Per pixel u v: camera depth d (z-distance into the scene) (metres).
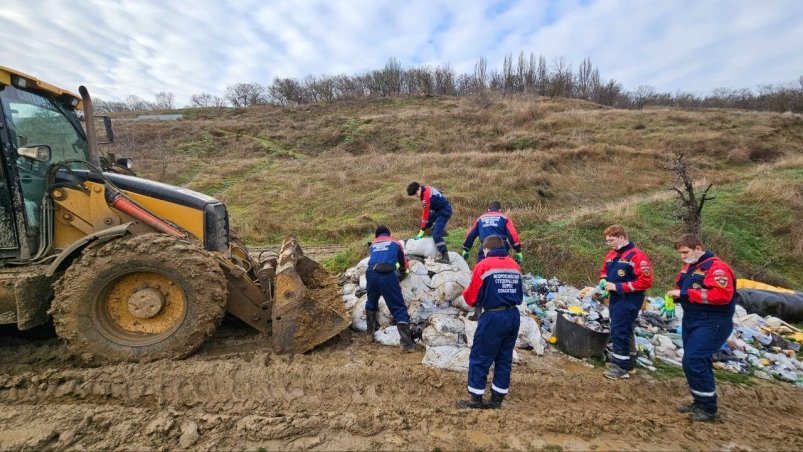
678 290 3.94
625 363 4.52
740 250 9.63
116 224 4.31
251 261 5.30
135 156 22.47
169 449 2.94
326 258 9.42
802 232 9.89
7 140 3.95
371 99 47.34
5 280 3.78
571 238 8.63
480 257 5.68
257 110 44.12
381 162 19.31
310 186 16.41
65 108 4.88
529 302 6.32
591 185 16.22
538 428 3.39
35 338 4.43
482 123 30.00
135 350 3.92
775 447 3.43
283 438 3.10
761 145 21.58
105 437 3.02
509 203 13.55
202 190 17.23
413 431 3.25
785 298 6.94
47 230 4.14
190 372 3.79
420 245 6.40
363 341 4.95
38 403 3.39
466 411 3.52
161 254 3.92
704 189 12.57
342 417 3.32
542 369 4.62
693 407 3.89
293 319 4.33
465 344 4.73
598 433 3.42
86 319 3.85
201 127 29.84
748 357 5.30
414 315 5.32
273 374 3.89
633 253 4.50
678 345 5.52
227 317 5.07
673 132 24.41
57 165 4.15
